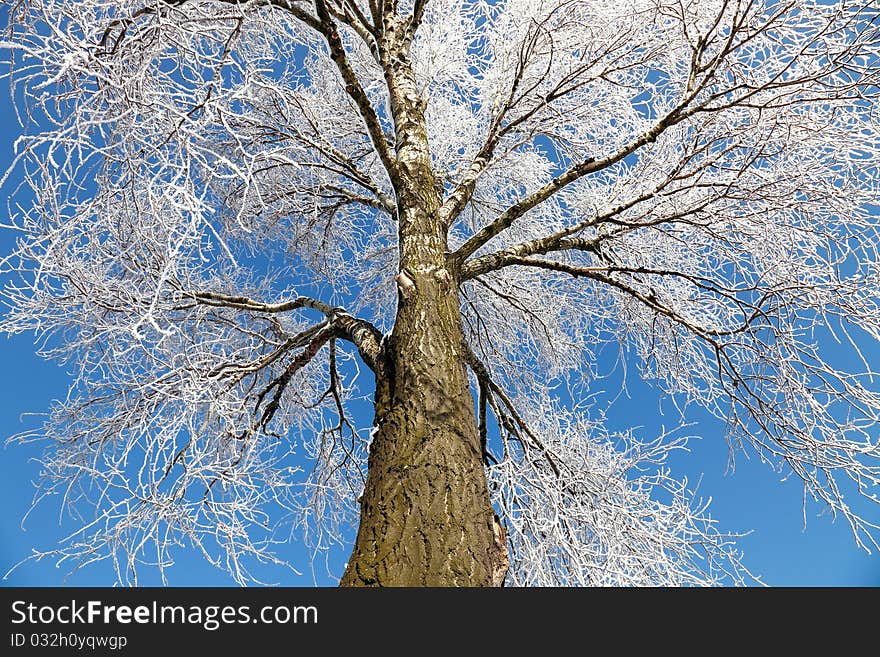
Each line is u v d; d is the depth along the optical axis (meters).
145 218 4.00
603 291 6.94
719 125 5.17
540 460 5.19
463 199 5.21
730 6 4.89
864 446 4.79
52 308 5.01
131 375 5.41
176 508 4.77
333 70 6.53
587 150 6.62
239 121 5.65
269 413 5.64
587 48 5.82
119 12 3.42
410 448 3.43
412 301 4.01
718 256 5.77
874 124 4.62
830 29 4.36
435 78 6.71
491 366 7.38
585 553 4.21
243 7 3.28
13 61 3.08
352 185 6.96
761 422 5.36
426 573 3.04
